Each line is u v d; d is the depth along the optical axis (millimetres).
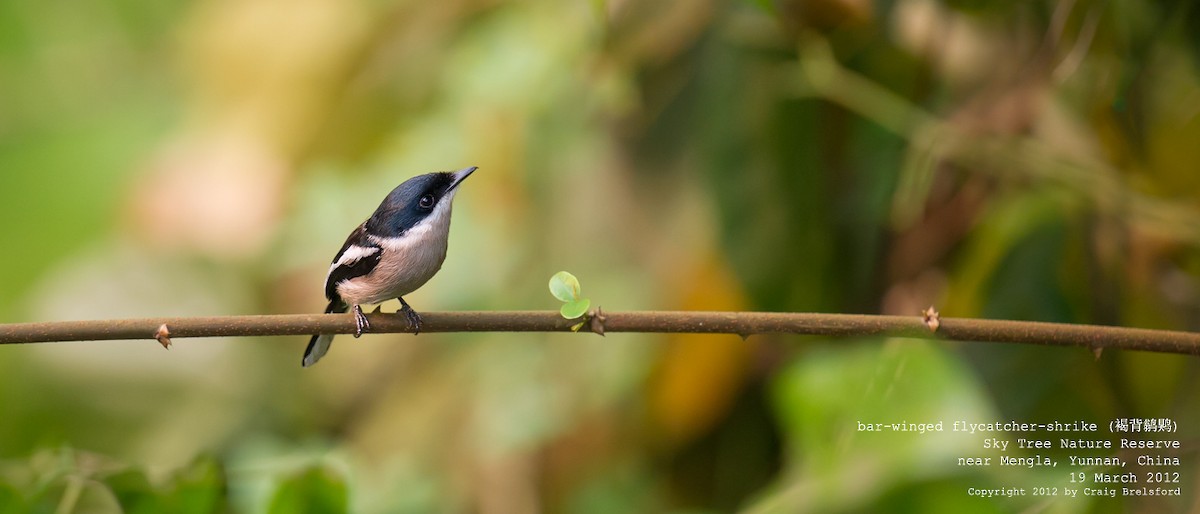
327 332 6375
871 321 6031
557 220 9492
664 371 9172
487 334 9750
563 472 9352
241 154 10844
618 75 8547
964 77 8602
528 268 9523
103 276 11562
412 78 10766
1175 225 7691
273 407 10844
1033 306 8148
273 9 11078
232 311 11188
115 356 11242
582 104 9578
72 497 6602
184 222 10961
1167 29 7781
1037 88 8180
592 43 8938
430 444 9516
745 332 6039
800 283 8781
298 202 10680
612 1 8398
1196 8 7703
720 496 9289
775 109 8781
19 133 12852
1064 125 8266
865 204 8805
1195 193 7953
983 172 8453
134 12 14141
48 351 11422
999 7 8414
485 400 9438
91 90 13133
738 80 8883
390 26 10836
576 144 9547
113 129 12820
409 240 7832
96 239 12242
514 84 9805
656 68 8969
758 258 8773
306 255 10414
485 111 9891
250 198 10789
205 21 11555
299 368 10953
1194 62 7883
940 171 8578
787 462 8656
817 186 8773
